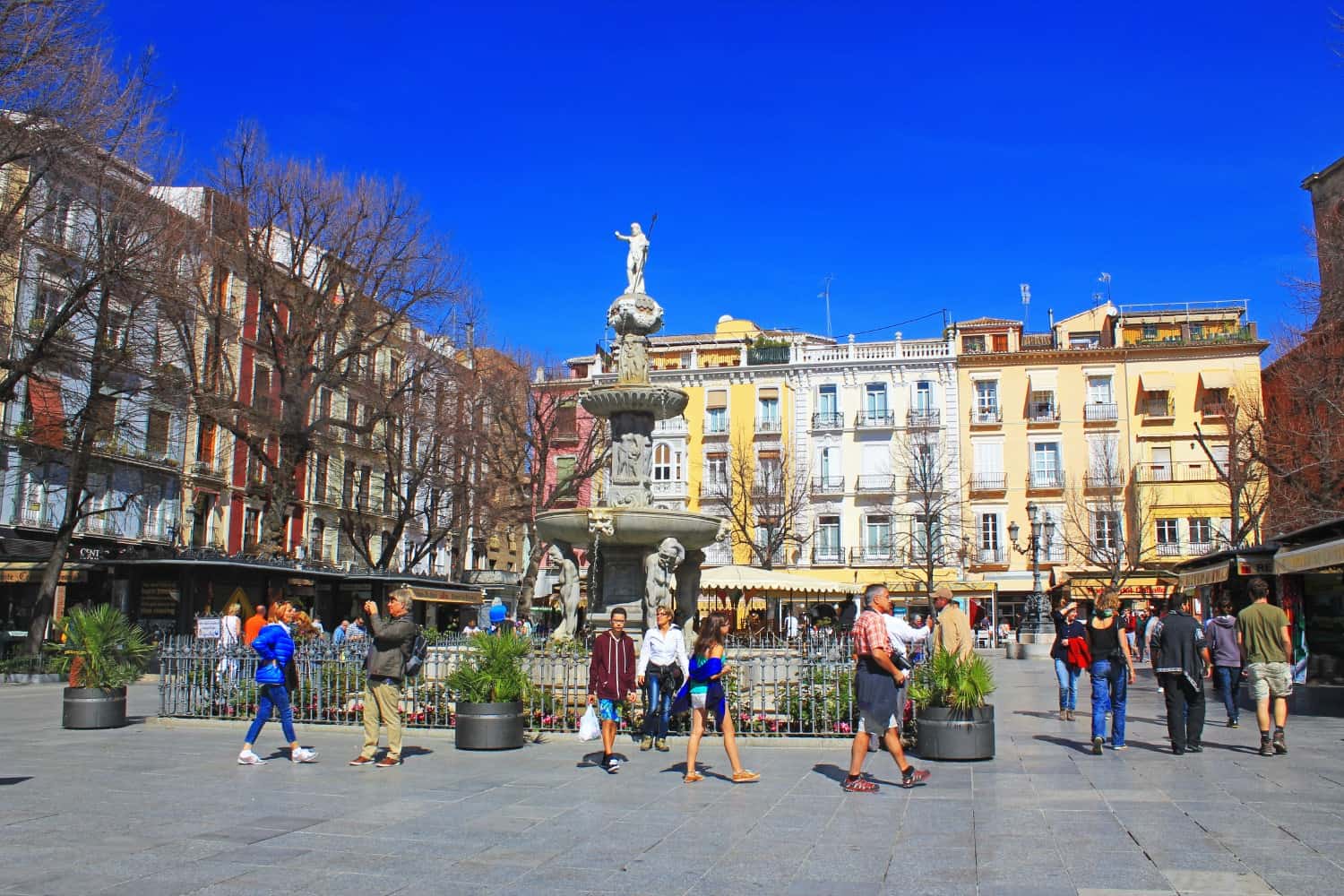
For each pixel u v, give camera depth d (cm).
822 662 1262
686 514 1548
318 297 3250
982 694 1086
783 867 634
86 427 2705
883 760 1088
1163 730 1370
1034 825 751
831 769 1027
